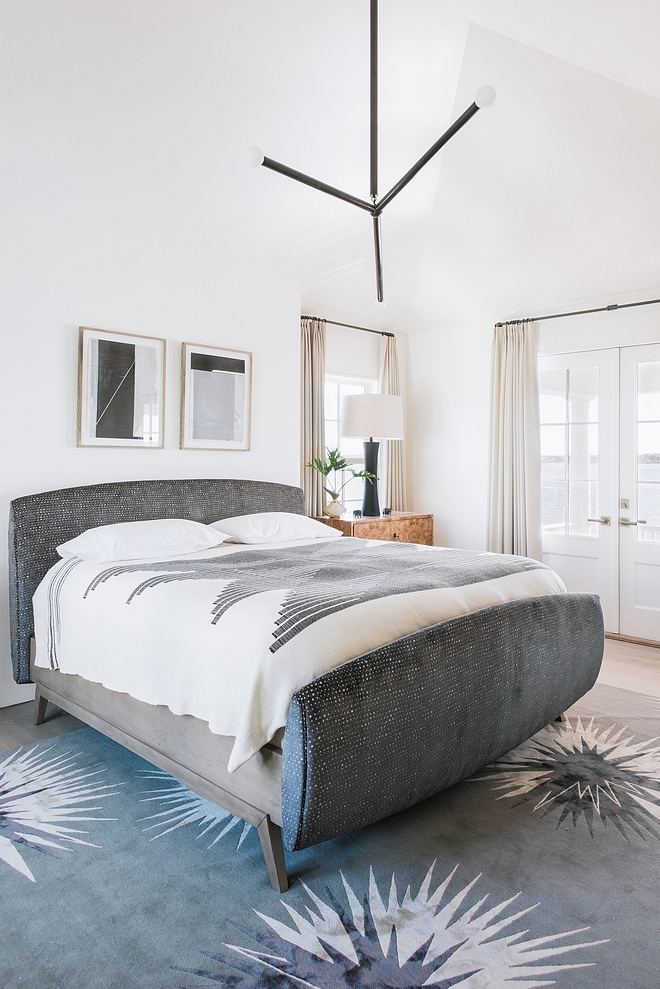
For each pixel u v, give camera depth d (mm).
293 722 1578
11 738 2729
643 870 1781
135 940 1520
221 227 3680
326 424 5207
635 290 4188
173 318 3705
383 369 5395
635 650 4066
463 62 3129
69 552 2883
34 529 2961
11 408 3068
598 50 2250
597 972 1411
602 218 3803
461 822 2039
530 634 2305
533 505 4648
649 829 1993
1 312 3023
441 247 4516
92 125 2803
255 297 4137
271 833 1701
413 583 2270
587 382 4484
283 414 4336
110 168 3047
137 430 3537
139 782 2334
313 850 1889
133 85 2691
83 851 1893
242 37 2641
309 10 2625
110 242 3412
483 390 5078
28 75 2508
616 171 3461
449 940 1509
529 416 4652
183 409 3742
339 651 1750
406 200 4016
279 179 3475
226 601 2004
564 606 2531
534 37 2467
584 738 2693
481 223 4172
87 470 3354
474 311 4977
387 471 5422
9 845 1925
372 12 2078
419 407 5539
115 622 2266
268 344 4223
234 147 3170
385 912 1607
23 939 1527
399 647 1830
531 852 1870
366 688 1694
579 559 4570
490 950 1477
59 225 3213
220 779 1854
